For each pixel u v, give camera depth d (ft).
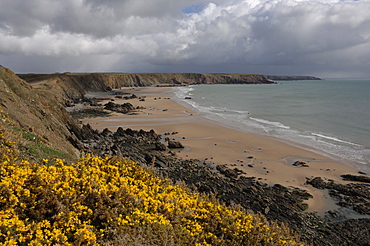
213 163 100.94
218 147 122.52
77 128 123.54
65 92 376.27
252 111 236.43
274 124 176.76
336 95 407.85
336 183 83.82
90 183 26.04
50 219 20.89
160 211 27.32
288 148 121.39
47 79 380.58
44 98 113.39
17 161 26.81
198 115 212.23
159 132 152.25
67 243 18.79
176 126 168.14
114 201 24.71
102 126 167.94
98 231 21.53
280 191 77.56
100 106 270.05
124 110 233.96
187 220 28.02
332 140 135.23
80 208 22.61
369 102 301.63
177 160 102.78
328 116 205.67
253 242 26.89
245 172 92.12
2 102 57.98
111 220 22.68
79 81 475.31
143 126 168.25
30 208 20.68
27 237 18.01
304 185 82.74
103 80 533.55
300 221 62.13
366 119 190.70
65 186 23.90
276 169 95.45
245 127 166.81
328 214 66.23
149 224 23.98
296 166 98.89
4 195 20.75
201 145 125.59
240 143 129.49
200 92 487.20
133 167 35.40
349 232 58.29
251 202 70.13
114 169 32.12
